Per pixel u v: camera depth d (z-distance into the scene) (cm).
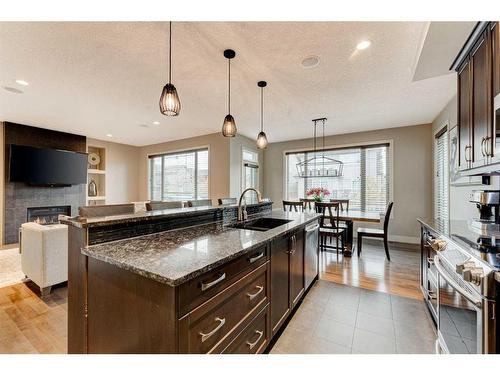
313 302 246
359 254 399
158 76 276
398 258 392
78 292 140
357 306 238
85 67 256
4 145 466
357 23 186
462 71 207
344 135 561
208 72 266
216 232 183
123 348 114
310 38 205
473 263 117
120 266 111
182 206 308
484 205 201
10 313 221
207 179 593
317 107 382
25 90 316
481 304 108
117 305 117
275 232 182
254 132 557
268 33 199
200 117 439
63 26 190
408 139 490
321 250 436
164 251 129
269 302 169
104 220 144
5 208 467
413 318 216
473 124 183
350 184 558
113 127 512
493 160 152
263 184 680
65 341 180
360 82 291
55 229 259
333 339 186
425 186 473
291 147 638
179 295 96
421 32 194
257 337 152
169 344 96
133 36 203
